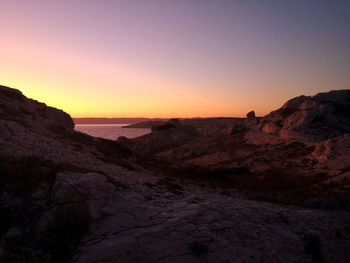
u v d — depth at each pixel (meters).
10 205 14.52
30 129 33.19
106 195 16.20
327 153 74.00
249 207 19.47
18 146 23.25
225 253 14.18
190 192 27.44
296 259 15.76
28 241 13.52
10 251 12.82
